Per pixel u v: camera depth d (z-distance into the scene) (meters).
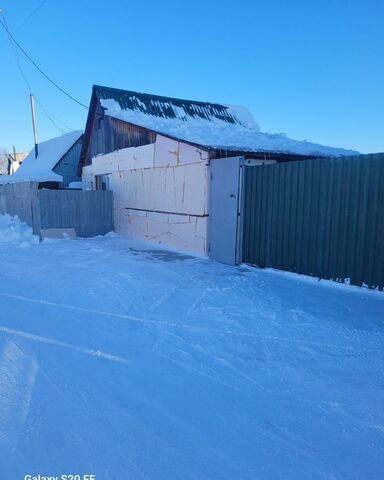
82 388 2.64
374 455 2.03
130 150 11.17
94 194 11.91
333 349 3.34
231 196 7.21
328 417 2.35
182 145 8.66
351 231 5.36
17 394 2.55
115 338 3.53
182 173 8.77
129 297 4.88
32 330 3.71
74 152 19.84
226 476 1.86
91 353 3.21
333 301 4.77
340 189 5.47
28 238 10.48
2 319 4.01
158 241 10.02
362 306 4.56
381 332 3.72
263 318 4.11
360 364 3.06
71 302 4.64
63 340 3.47
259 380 2.79
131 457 1.98
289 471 1.90
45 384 2.69
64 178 19.45
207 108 14.31
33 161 21.17
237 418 2.33
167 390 2.64
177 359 3.11
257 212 6.93
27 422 2.25
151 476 1.85
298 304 4.63
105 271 6.54
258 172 6.87
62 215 11.22
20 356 3.12
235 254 7.17
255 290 5.29
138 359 3.11
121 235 12.01
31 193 10.99
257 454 2.02
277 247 6.57
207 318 4.10
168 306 4.51
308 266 6.01
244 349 3.32
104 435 2.15
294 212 6.21
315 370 2.96
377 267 5.07
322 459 1.99
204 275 6.27
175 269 6.78
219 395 2.59
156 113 12.63
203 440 2.12
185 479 1.84
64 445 2.06
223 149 7.32
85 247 9.52
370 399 2.56
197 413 2.38
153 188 10.07
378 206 5.00
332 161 5.57
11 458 1.96
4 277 6.00
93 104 13.50
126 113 11.50
